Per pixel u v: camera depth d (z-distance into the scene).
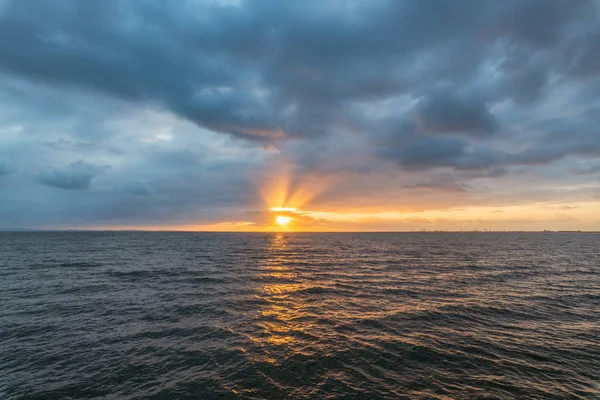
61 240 139.75
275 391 11.15
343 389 11.24
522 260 55.22
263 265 47.50
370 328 17.80
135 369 12.78
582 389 11.26
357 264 49.44
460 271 40.91
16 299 24.16
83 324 18.33
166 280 32.94
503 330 17.44
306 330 17.47
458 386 11.42
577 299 24.70
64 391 11.15
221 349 14.79
